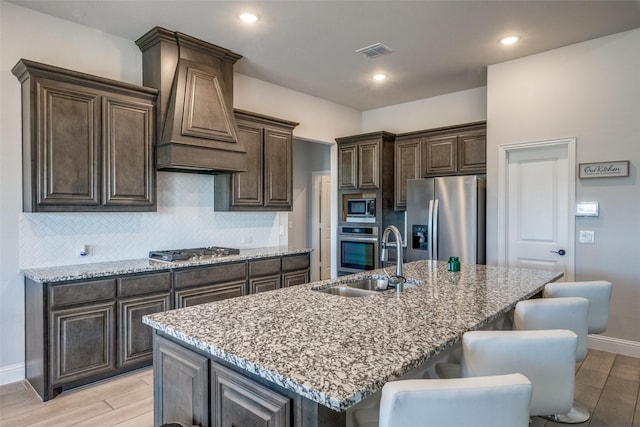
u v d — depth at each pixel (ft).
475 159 15.24
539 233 12.89
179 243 12.87
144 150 10.79
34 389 9.13
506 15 10.27
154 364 5.54
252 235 15.11
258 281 12.76
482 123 14.96
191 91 11.33
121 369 9.63
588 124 11.80
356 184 17.93
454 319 5.36
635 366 10.42
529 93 12.89
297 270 14.12
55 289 8.66
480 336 4.66
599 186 11.64
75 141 9.55
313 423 3.43
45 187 9.11
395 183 17.65
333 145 18.67
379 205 17.13
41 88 9.07
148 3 9.62
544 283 8.07
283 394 3.73
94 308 9.19
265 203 14.15
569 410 4.96
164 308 10.36
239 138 12.41
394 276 8.23
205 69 11.84
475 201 13.87
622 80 11.28
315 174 23.36
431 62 13.50
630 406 8.32
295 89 16.46
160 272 10.30
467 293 7.04
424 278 8.58
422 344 4.34
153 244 12.19
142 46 11.66
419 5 9.76
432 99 17.63
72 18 10.34
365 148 17.60
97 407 8.38
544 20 10.55
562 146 12.41
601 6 9.83
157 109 11.16
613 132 11.41
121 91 10.36
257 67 13.93
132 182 10.52
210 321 5.26
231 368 4.35
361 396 3.22
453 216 14.38
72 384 9.17
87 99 9.75
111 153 10.15
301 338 4.54
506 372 4.71
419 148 16.87
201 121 11.37
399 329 4.90
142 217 11.93
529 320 6.16
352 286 8.86
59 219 10.30
